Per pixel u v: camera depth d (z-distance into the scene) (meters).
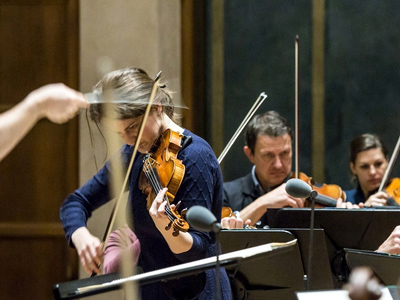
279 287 5.22
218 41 10.12
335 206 7.57
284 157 7.74
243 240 5.09
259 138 7.74
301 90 10.16
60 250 9.08
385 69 10.08
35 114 3.81
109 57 8.49
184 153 5.01
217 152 10.12
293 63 10.11
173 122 5.30
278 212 5.59
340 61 10.12
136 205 5.14
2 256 9.16
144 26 8.46
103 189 5.67
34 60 9.00
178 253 4.79
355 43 10.11
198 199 4.90
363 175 8.46
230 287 5.18
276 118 7.81
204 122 10.12
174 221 4.65
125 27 8.48
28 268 9.12
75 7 8.86
